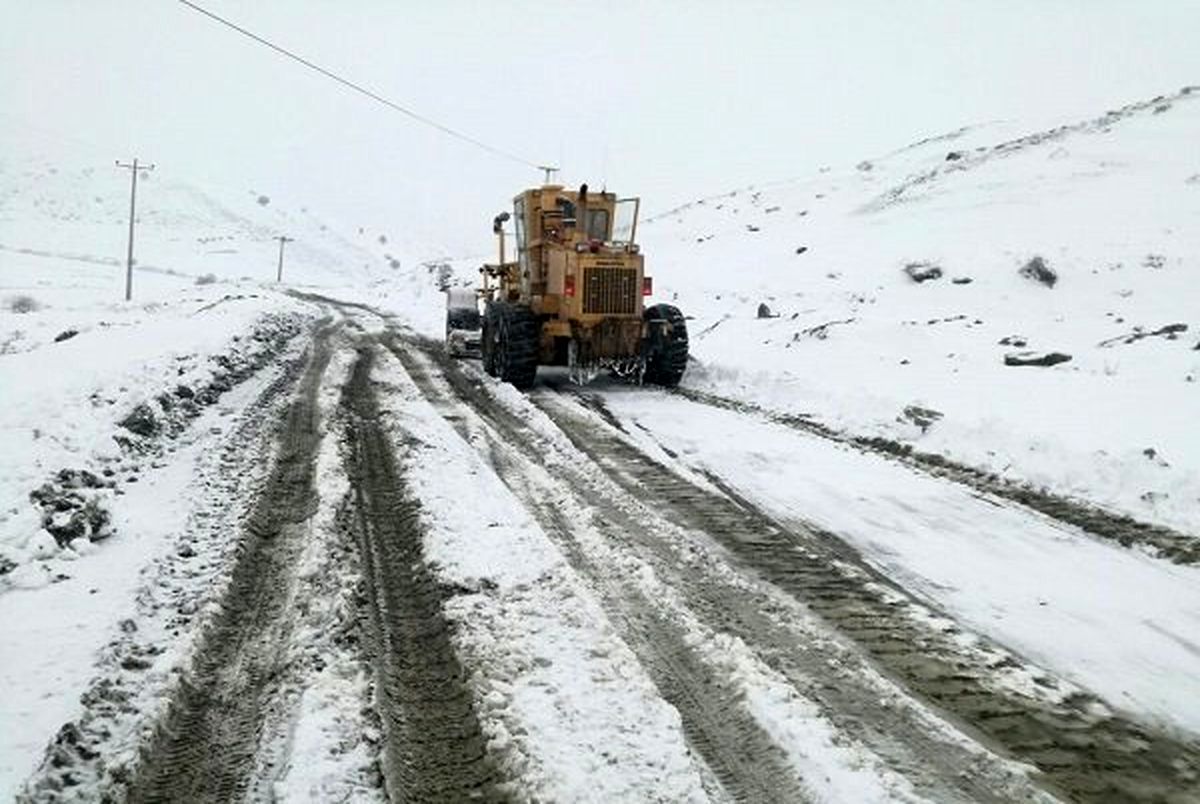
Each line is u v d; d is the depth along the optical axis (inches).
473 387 392.8
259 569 162.4
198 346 399.9
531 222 434.0
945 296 749.3
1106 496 224.5
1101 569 178.5
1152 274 716.7
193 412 294.0
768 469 253.0
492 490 213.6
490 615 143.5
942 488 236.1
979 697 125.9
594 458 258.5
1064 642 144.9
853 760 105.6
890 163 1713.8
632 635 140.6
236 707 116.5
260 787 99.9
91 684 115.0
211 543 173.0
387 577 161.8
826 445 285.0
